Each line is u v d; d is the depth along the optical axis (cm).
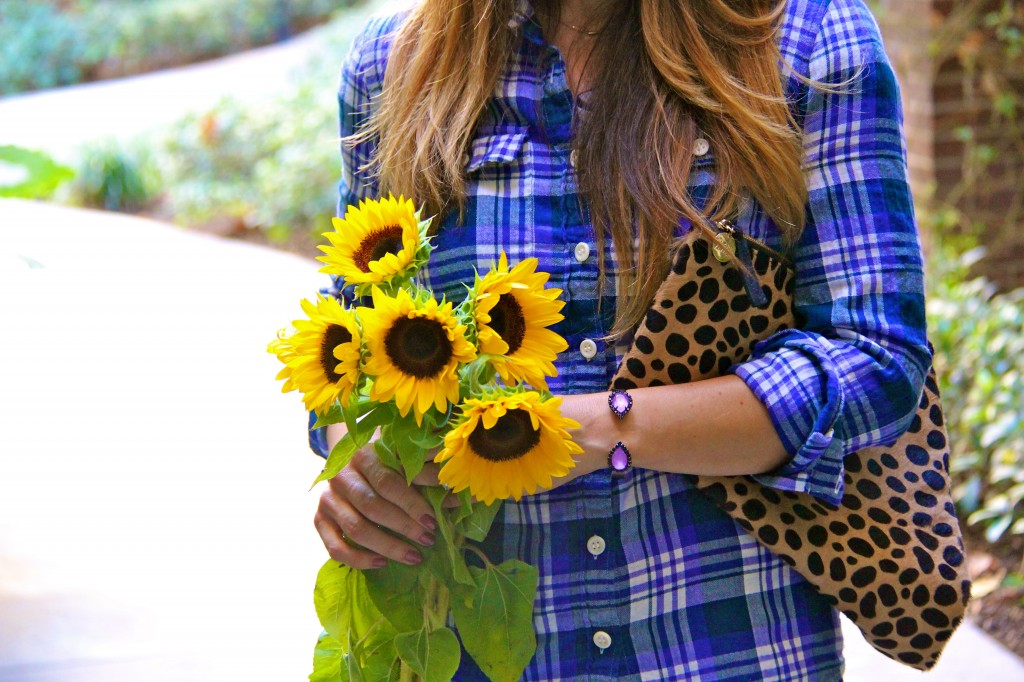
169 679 328
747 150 128
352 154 156
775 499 133
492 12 141
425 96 144
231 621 363
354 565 134
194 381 584
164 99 1398
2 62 1745
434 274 141
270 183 925
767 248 130
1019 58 468
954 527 131
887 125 130
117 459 491
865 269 128
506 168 139
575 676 134
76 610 369
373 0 1530
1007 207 479
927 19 475
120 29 1773
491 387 117
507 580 130
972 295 446
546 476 115
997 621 330
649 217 130
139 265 795
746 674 133
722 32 132
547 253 136
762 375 126
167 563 404
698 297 130
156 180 1042
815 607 136
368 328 116
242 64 1569
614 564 134
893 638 132
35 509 443
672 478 134
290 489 466
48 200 1027
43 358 609
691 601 133
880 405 125
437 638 131
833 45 131
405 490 129
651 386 131
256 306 707
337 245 125
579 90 141
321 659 144
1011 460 368
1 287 705
